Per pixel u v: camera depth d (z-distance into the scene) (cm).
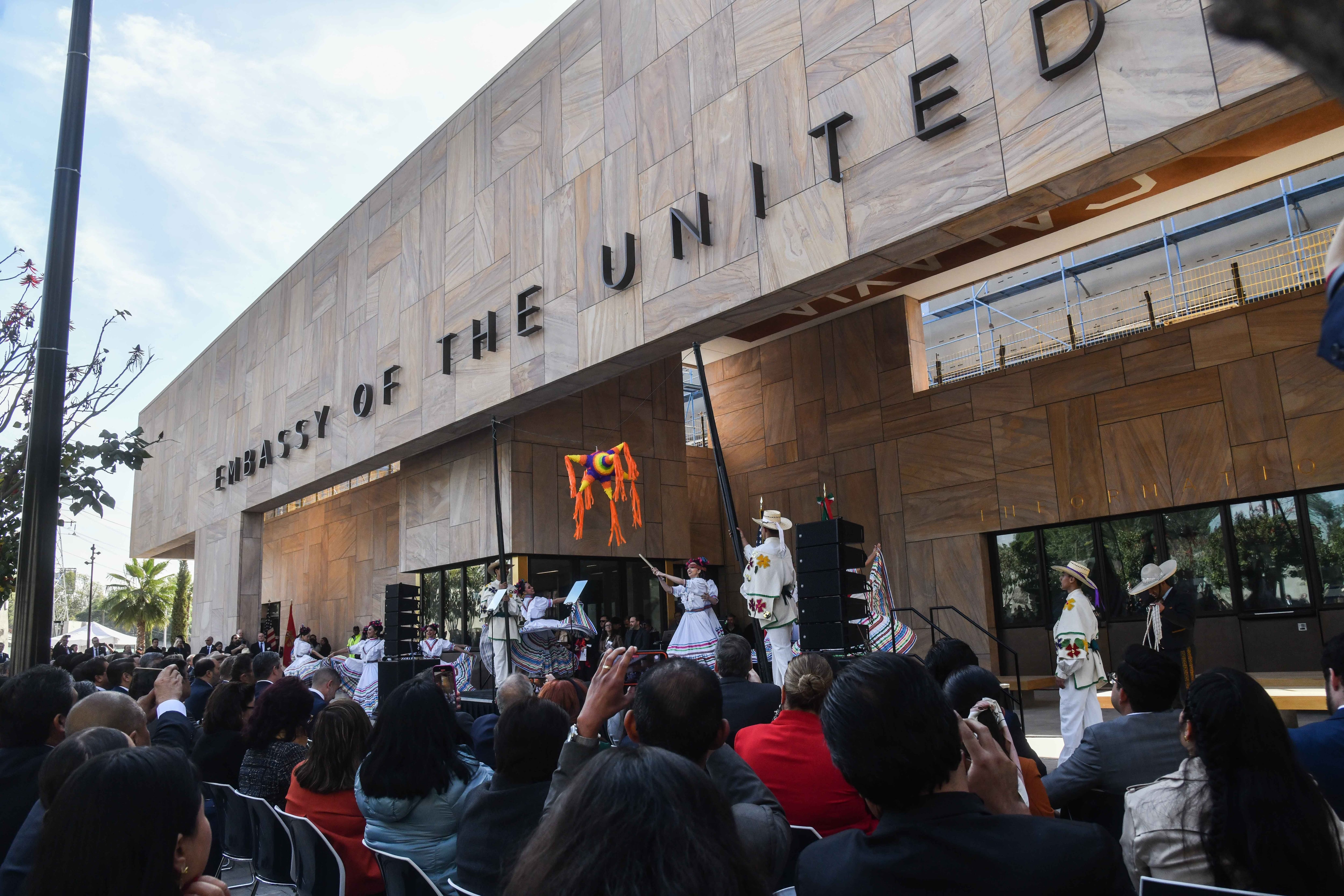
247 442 2394
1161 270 1998
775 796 334
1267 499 1225
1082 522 1389
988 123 866
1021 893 178
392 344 1788
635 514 1703
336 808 396
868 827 332
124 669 768
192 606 2639
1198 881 231
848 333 1725
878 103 962
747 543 1850
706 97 1161
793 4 1066
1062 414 1410
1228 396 1248
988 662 1438
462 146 1650
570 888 110
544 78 1462
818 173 1009
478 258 1564
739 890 116
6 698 363
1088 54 791
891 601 931
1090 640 775
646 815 114
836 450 1712
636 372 1797
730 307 1086
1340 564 1161
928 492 1559
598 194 1316
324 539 2441
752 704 479
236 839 499
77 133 611
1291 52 75
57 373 580
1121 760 338
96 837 177
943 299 2370
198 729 628
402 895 322
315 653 1808
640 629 1516
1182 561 1293
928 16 928
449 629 1766
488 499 1641
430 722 361
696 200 1146
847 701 201
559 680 471
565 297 1352
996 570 1484
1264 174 1189
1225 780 229
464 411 1540
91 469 675
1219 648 1247
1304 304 1198
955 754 197
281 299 2297
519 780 304
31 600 551
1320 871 217
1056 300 2180
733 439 1911
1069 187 828
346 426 1908
